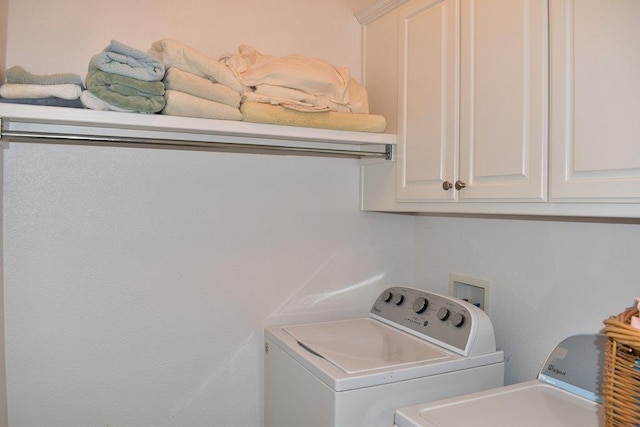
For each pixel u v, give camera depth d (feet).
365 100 5.58
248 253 5.94
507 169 4.10
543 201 3.78
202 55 4.65
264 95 4.96
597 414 3.78
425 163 5.16
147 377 5.51
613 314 4.30
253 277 5.97
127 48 4.17
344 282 6.50
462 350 4.79
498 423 3.61
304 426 4.70
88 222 5.24
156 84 4.36
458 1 4.71
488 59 4.32
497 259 5.55
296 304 6.21
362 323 6.07
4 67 4.85
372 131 5.51
